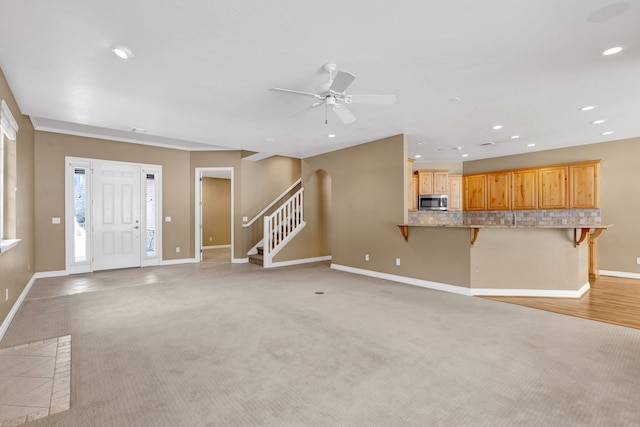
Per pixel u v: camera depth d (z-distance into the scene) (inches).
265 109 159.9
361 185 239.5
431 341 114.3
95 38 96.2
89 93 138.9
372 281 214.7
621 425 69.1
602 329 126.0
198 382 87.2
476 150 269.1
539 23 89.1
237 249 299.4
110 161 256.5
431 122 184.2
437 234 194.1
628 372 92.0
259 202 316.5
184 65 113.8
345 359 100.7
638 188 224.4
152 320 136.7
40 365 97.0
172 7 81.7
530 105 155.6
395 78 125.0
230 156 303.6
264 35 95.1
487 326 129.3
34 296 175.8
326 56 108.0
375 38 96.9
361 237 239.9
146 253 275.1
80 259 243.9
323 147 251.8
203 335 120.1
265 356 102.7
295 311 149.1
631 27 90.9
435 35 95.3
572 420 70.9
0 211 124.8
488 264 179.2
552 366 95.7
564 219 257.4
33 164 214.7
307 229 296.5
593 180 239.5
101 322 134.3
